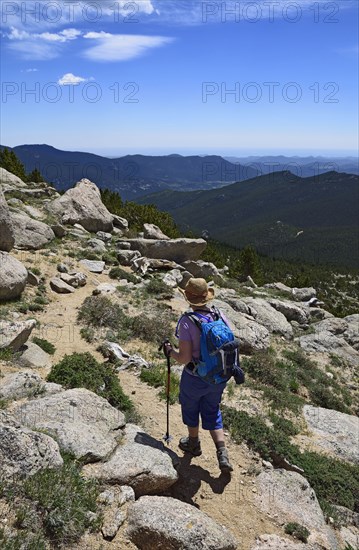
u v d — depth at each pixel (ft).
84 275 59.77
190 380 22.48
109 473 20.59
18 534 15.47
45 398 24.82
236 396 37.70
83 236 83.20
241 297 76.54
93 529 17.54
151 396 31.94
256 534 21.01
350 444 36.09
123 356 38.58
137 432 24.58
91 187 100.22
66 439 21.38
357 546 24.06
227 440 28.60
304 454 30.22
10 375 28.84
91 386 29.76
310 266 501.15
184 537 17.69
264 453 28.32
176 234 122.11
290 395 42.37
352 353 66.13
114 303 53.06
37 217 82.02
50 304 49.29
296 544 20.90
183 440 25.18
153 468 21.42
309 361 56.65
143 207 126.21
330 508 26.32
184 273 75.77
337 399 47.96
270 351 54.85
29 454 18.60
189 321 21.74
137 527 17.98
